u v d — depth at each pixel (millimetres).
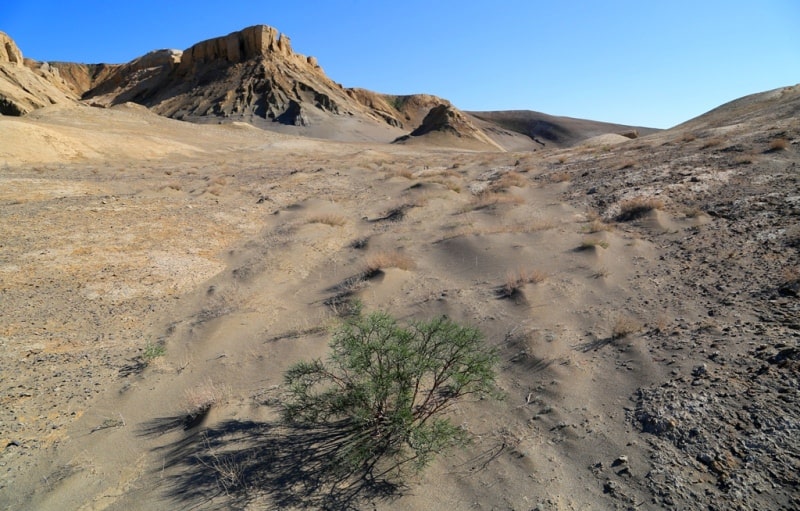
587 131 175750
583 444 3920
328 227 13359
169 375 5879
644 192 13055
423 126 99875
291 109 129375
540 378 5023
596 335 5785
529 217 12930
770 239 7895
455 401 4727
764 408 3734
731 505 3035
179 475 4008
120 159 32156
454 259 9906
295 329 7008
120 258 10312
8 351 6387
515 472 3725
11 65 87812
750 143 16281
